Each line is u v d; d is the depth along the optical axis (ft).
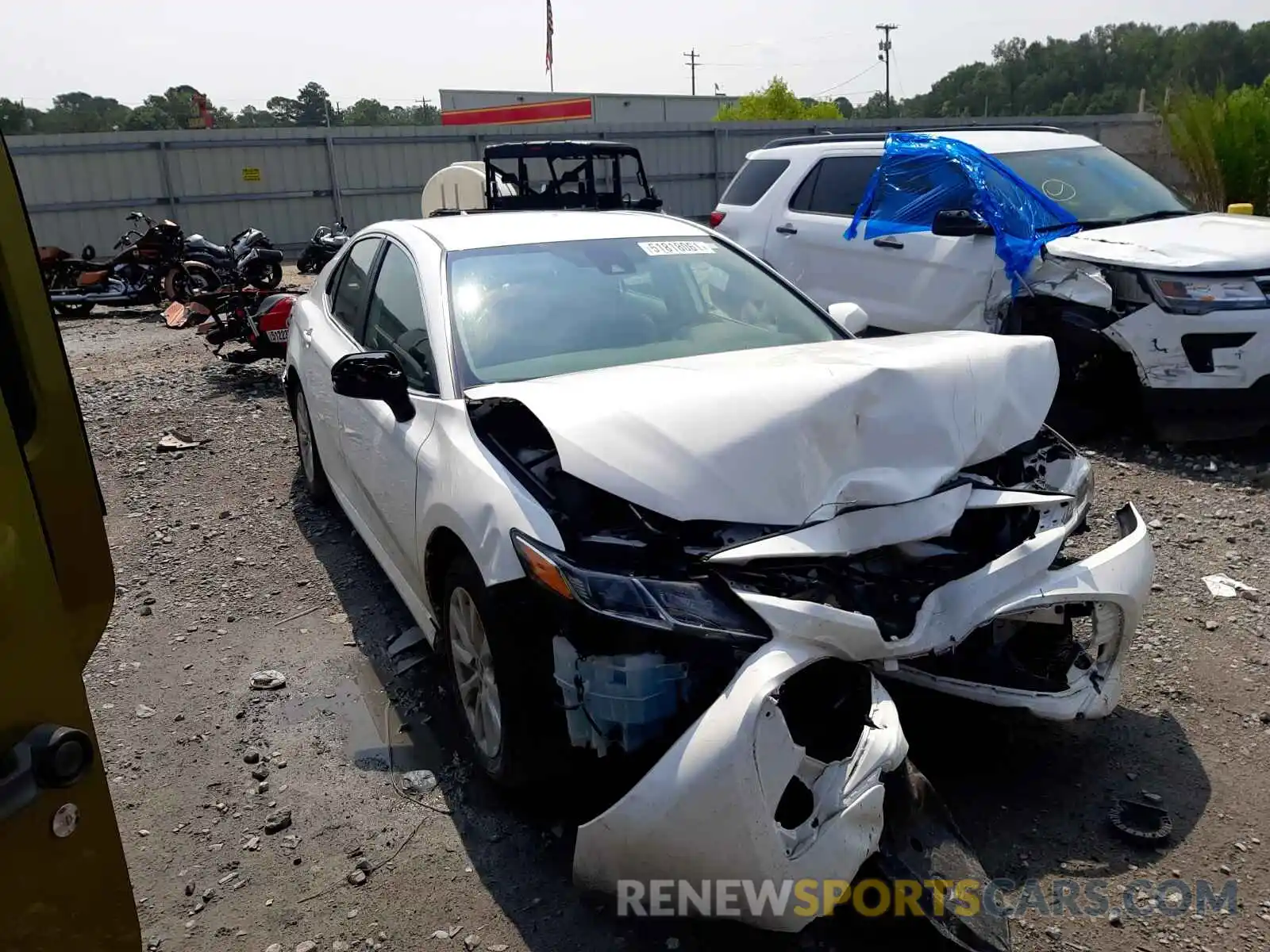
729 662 8.12
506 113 123.24
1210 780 10.16
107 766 11.27
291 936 8.59
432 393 11.54
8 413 4.82
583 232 14.01
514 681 8.96
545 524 8.96
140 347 38.14
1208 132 45.57
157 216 70.03
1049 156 24.40
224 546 17.52
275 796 10.57
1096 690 9.86
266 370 31.50
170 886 9.29
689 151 81.71
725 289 13.53
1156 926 8.34
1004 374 10.39
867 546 8.79
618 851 7.92
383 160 75.31
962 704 9.98
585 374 10.62
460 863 9.41
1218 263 18.61
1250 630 13.07
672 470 8.62
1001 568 9.18
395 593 15.33
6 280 5.49
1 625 4.60
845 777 7.90
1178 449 20.30
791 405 8.92
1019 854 9.20
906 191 24.63
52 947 4.83
